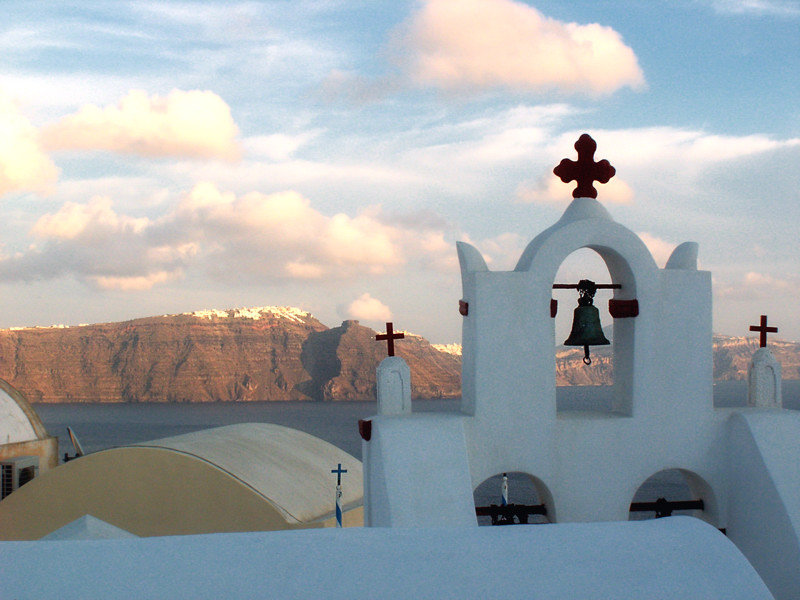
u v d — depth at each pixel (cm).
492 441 1150
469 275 1181
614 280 1245
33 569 574
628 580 598
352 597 563
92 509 2841
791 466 1120
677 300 1204
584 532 663
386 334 1230
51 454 4131
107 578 567
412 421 1134
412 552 621
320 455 3528
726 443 1209
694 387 1205
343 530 661
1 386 4103
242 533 651
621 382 1231
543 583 589
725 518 1203
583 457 1171
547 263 1173
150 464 2812
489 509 1184
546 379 1169
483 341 1153
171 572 579
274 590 564
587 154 1212
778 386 1273
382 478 1088
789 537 1064
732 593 590
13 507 2906
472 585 583
